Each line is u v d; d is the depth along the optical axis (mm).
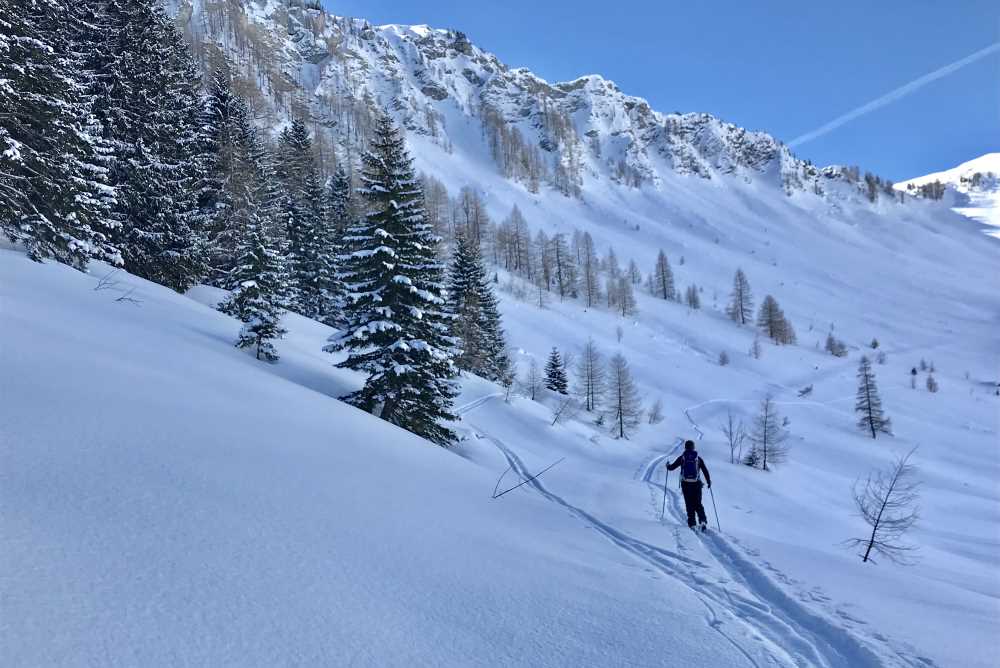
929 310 174625
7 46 16688
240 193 37312
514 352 77375
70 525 3250
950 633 5008
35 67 17703
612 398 61156
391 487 6953
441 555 4746
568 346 94000
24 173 17812
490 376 49812
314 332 35281
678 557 7121
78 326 11242
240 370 13062
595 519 9711
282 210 42500
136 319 15062
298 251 43094
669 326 126000
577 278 140625
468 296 44625
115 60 27797
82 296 15266
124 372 8477
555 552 6102
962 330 157375
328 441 8641
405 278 18656
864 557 14367
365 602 3371
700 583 6016
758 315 141625
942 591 7309
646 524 9742
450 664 2900
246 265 25344
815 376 109250
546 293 126250
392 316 19203
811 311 165500
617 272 156625
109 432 5434
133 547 3199
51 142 18609
